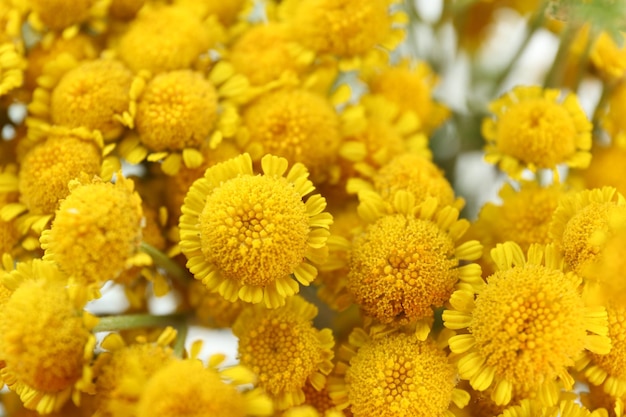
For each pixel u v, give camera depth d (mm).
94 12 166
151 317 151
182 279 154
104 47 168
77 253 138
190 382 135
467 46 194
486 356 142
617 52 171
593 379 146
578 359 145
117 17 169
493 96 188
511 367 140
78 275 139
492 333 141
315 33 166
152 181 161
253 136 159
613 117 171
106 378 141
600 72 175
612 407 149
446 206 151
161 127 156
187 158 156
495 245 155
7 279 145
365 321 149
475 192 183
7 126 167
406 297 145
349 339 149
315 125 159
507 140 162
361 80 177
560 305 139
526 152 161
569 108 164
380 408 143
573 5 156
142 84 157
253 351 146
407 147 168
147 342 147
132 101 156
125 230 139
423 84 177
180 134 156
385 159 161
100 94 157
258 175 146
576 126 163
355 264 147
